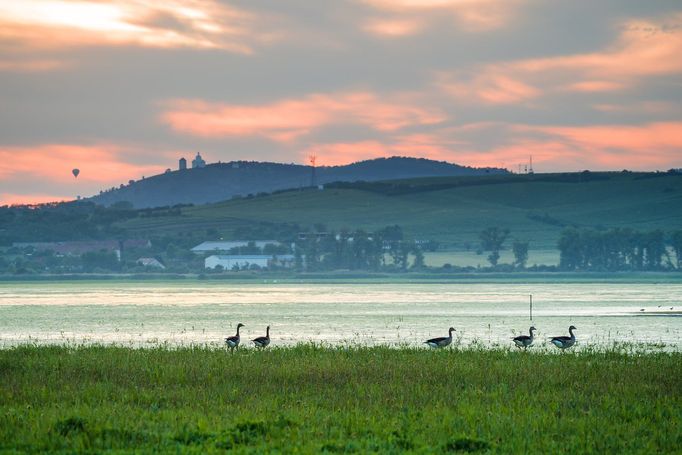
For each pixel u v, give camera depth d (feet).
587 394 236.84
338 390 240.32
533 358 307.78
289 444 177.47
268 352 323.78
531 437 187.32
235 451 172.45
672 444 182.80
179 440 182.29
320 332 529.86
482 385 250.78
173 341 469.98
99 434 184.85
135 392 233.55
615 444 182.29
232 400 225.97
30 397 228.22
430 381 254.88
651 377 261.03
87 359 295.48
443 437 185.57
